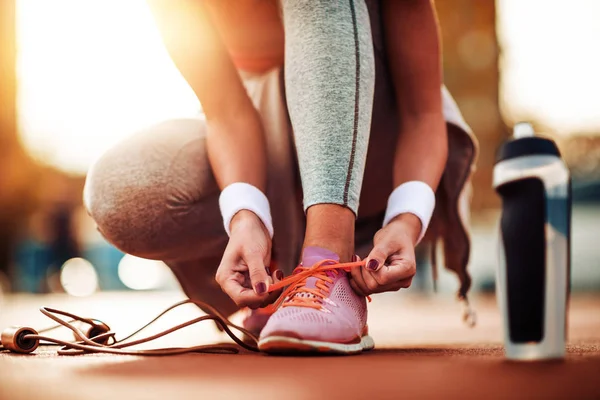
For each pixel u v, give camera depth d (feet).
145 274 38.78
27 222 38.01
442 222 5.50
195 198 5.04
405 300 22.43
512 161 3.08
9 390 2.57
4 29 38.40
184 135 5.10
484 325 9.22
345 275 3.96
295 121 4.11
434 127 4.82
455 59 26.40
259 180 4.67
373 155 5.32
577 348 4.32
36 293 31.94
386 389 2.54
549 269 3.07
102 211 5.02
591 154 31.35
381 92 5.12
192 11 4.59
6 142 38.70
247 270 4.02
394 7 4.81
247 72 5.84
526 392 2.43
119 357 3.91
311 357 3.68
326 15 4.09
